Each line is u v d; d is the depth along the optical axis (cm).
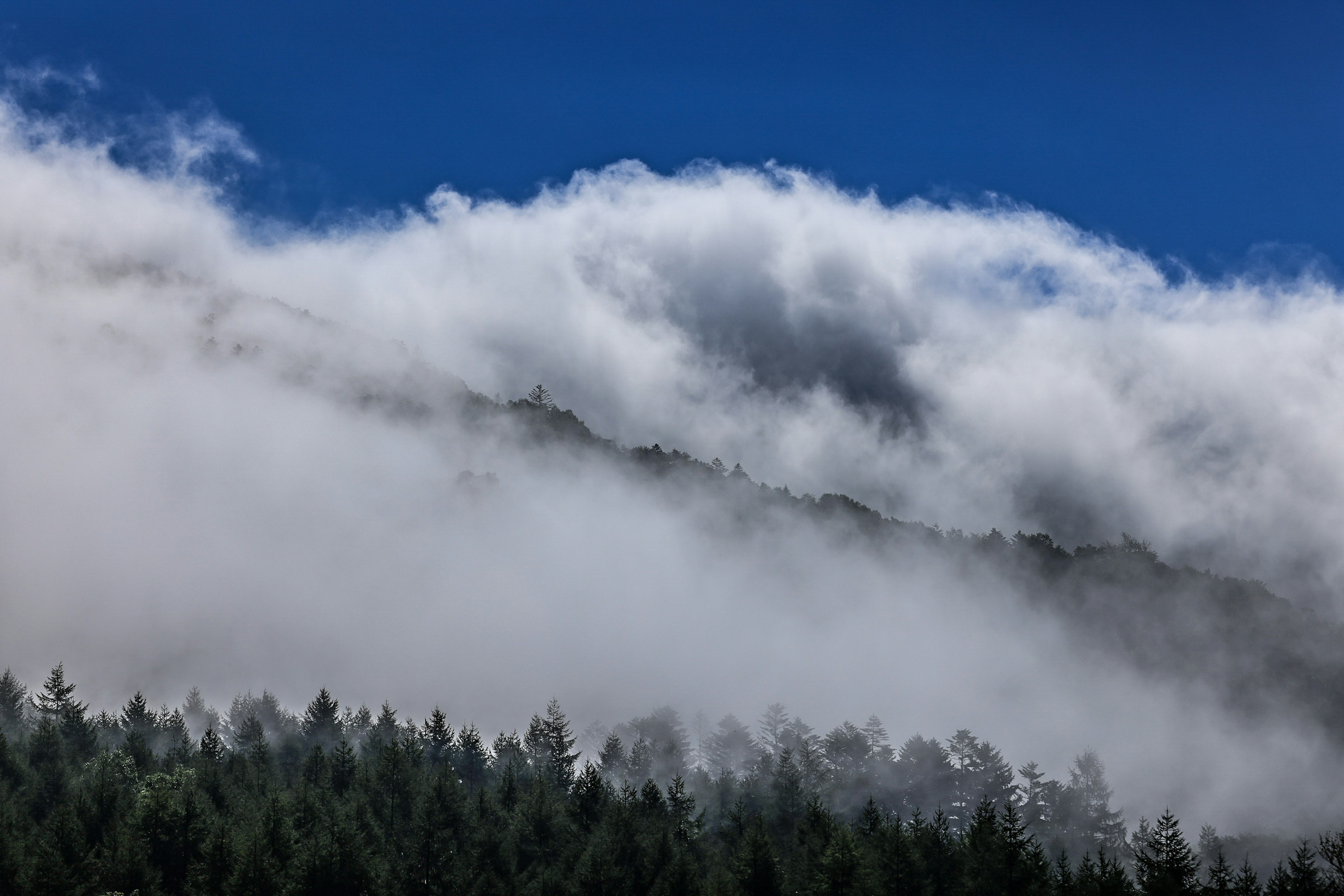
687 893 6006
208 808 6750
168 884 6128
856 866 6116
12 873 5697
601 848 6412
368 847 6488
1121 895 5547
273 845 6278
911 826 6994
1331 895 5409
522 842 6906
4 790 6769
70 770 7262
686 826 7475
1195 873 5912
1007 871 5941
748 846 6388
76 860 5894
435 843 6306
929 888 5981
